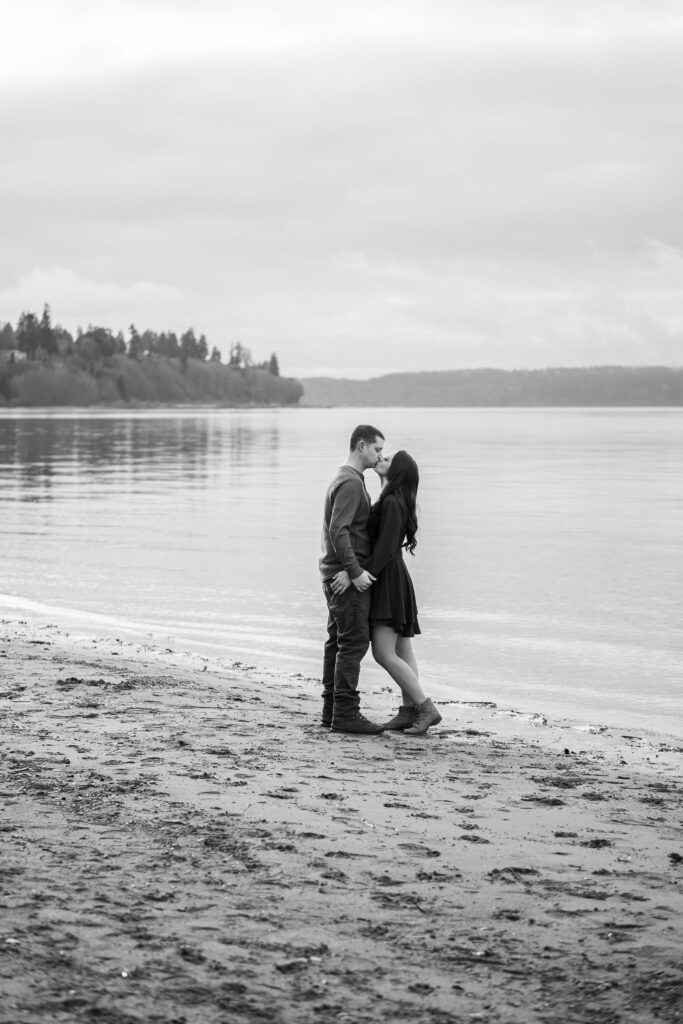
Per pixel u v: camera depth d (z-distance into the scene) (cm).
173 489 4138
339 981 360
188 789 596
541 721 957
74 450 7438
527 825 569
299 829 529
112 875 447
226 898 429
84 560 2136
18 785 589
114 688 938
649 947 393
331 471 5316
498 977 368
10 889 423
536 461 6594
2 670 1011
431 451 7981
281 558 2178
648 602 1711
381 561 806
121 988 343
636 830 572
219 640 1359
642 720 987
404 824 553
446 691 1104
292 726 827
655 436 11450
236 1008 337
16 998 328
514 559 2262
